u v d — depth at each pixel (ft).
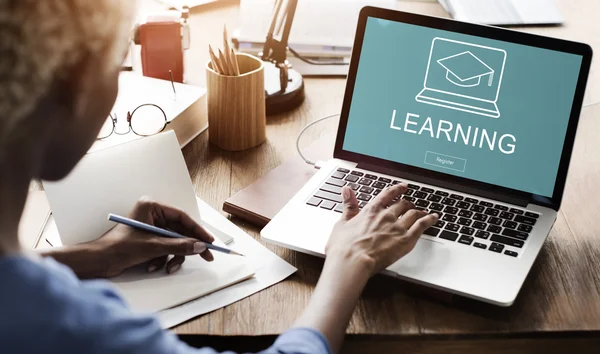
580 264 3.27
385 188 3.58
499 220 3.35
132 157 3.36
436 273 3.03
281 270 3.23
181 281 3.10
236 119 4.03
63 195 3.16
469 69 3.59
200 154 4.10
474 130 3.59
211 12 5.82
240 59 4.18
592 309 3.02
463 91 3.60
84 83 1.79
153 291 3.03
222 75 3.93
